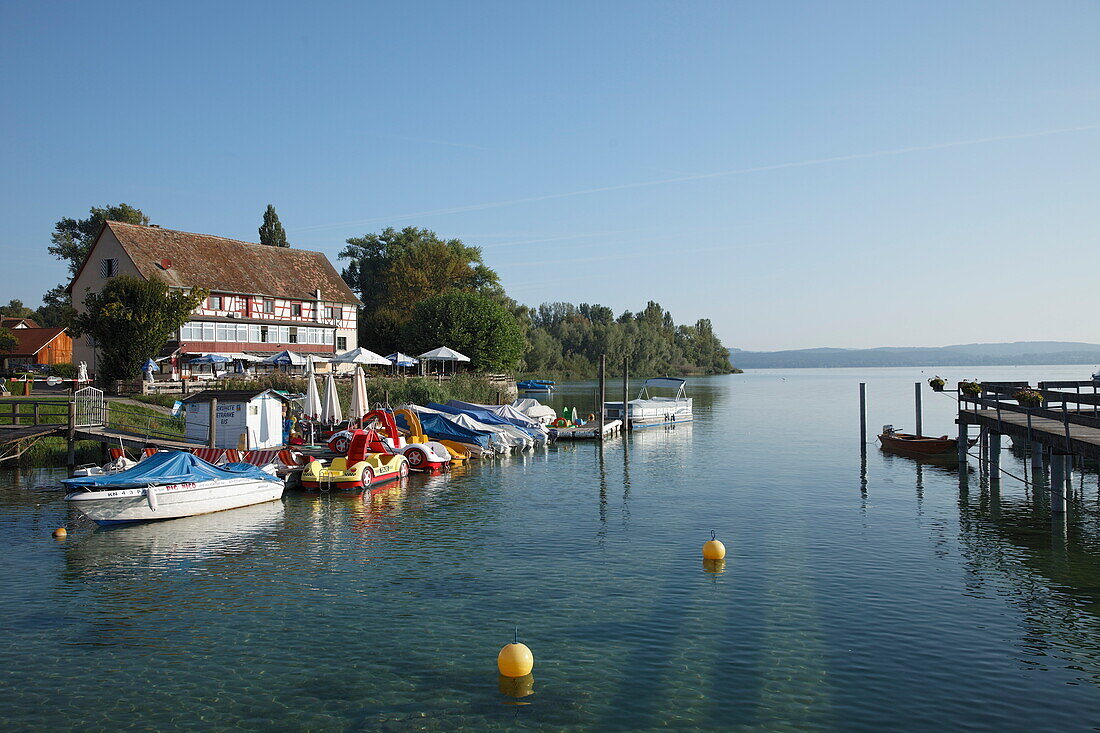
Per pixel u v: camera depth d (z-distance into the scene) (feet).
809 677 41.29
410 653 45.06
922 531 73.92
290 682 41.45
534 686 40.57
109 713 38.19
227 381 176.65
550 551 67.77
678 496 94.22
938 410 249.96
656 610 51.83
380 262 381.19
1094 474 107.04
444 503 91.25
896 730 35.76
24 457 115.85
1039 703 38.22
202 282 221.25
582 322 606.14
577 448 148.46
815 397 336.90
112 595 56.59
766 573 60.08
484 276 366.02
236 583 59.31
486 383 243.40
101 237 219.00
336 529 77.56
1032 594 54.54
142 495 79.41
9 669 43.47
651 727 36.27
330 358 205.67
